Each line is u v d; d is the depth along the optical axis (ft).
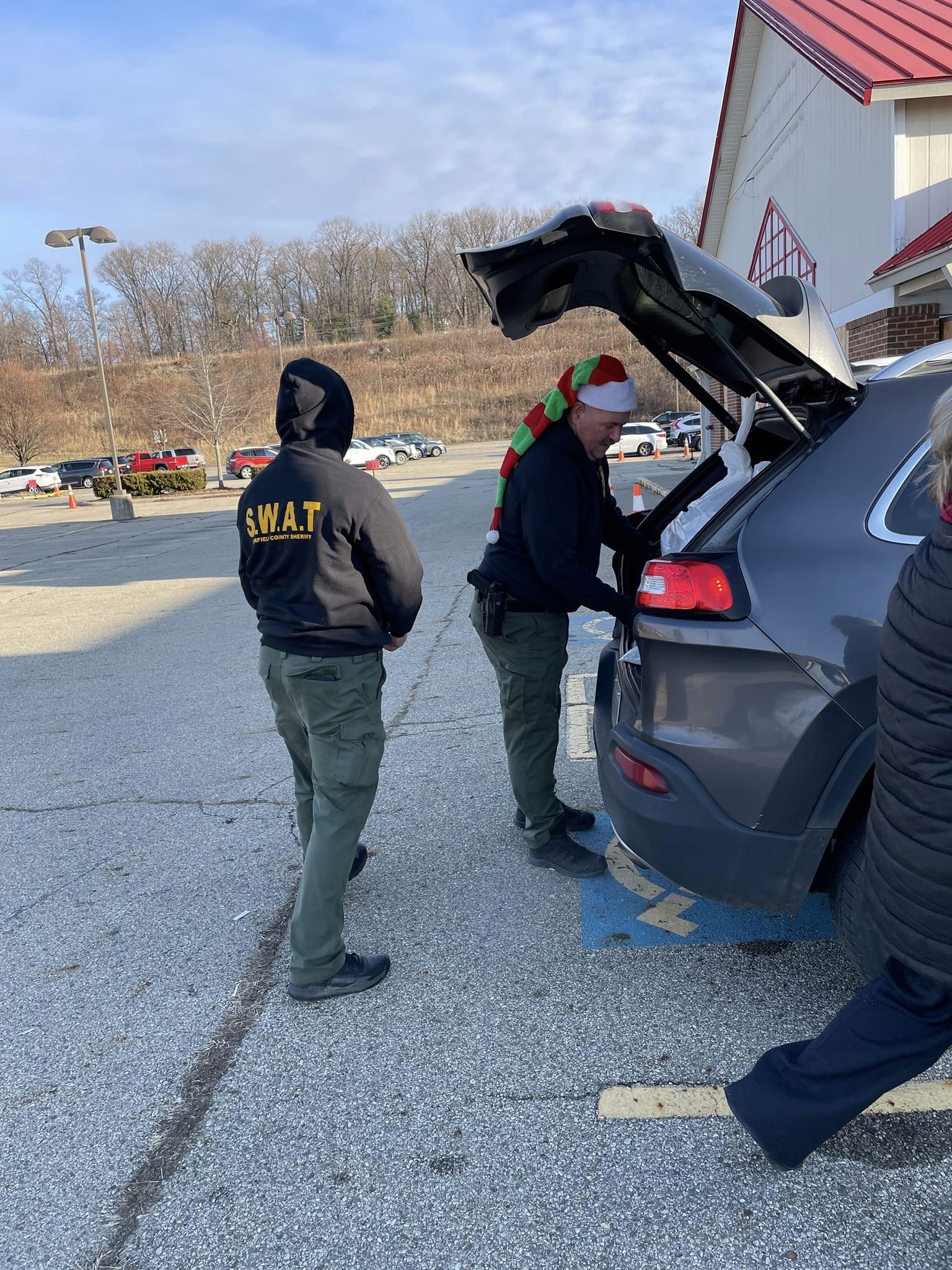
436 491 85.56
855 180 34.17
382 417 242.99
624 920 9.37
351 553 8.14
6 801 14.46
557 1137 6.55
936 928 4.97
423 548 42.98
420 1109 6.97
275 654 8.29
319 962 8.44
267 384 216.95
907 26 32.89
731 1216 5.76
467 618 25.81
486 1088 7.13
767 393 7.27
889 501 6.75
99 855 12.16
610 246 7.13
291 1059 7.70
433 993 8.44
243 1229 5.99
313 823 9.14
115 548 58.85
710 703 6.99
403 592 8.38
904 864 5.04
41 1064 7.90
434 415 242.17
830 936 8.79
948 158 30.17
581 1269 5.48
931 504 6.59
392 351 308.81
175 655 24.45
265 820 12.89
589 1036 7.61
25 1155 6.83
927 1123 6.36
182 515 87.51
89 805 14.02
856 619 6.53
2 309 354.13
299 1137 6.79
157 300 375.66
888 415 7.06
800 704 6.65
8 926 10.40
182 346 371.76
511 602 9.47
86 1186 6.48
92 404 286.25
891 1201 5.76
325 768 8.30
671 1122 6.59
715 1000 7.94
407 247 393.29
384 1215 6.01
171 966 9.35
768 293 8.32
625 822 7.70
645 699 7.47
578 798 12.46
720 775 6.96
